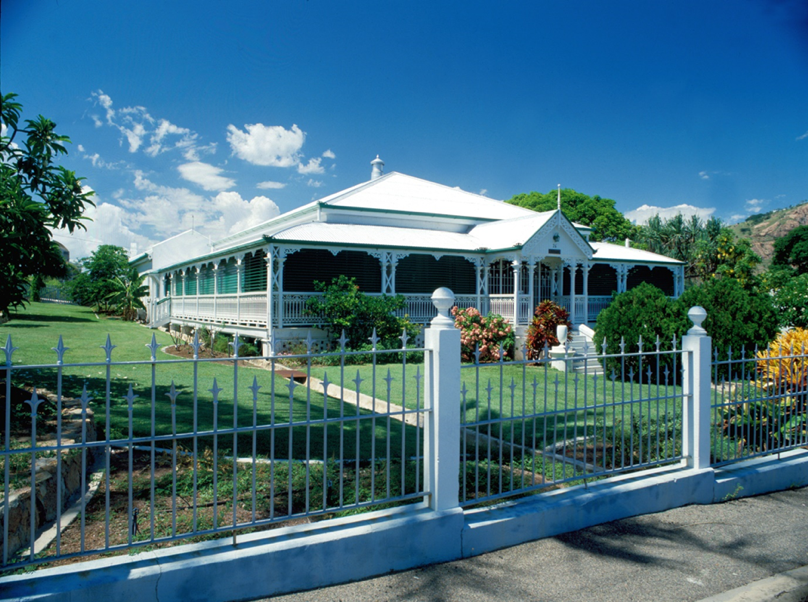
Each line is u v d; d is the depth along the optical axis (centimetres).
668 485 563
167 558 355
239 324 2131
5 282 762
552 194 5491
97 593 325
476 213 2836
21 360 1493
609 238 5478
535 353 1856
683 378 598
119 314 4347
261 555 369
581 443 782
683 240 4366
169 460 645
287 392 1232
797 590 404
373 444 424
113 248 5234
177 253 4331
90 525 469
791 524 533
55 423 682
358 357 1788
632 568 434
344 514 495
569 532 499
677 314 1370
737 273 2956
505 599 383
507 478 626
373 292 2317
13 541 418
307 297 1916
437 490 444
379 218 2548
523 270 2642
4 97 729
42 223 785
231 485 567
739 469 631
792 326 1585
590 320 2598
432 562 433
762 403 688
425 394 458
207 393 1141
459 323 1925
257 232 3181
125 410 897
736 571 434
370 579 405
